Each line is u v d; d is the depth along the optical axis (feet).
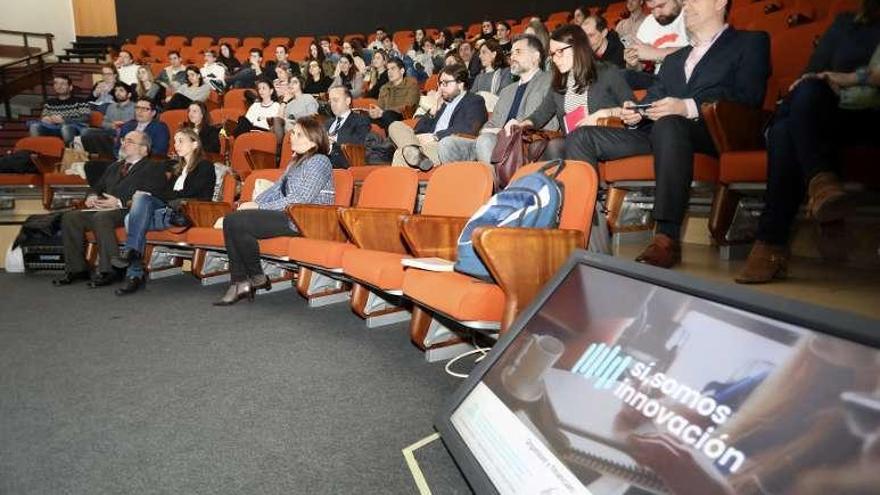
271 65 23.20
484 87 13.39
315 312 8.00
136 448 4.08
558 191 4.80
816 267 5.30
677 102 5.89
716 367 2.22
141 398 5.01
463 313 4.57
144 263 10.50
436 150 9.96
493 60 13.42
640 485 2.23
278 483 3.56
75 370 5.83
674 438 2.20
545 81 8.43
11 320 8.12
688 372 2.31
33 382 5.51
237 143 14.34
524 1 27.09
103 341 6.88
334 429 4.29
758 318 2.18
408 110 14.85
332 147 12.22
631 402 2.46
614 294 2.93
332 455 3.90
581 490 2.41
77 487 3.59
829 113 4.70
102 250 10.63
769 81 7.85
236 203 11.43
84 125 19.45
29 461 3.94
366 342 6.48
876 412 1.70
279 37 31.01
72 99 20.68
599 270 3.15
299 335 6.84
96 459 3.94
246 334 6.97
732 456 1.99
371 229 7.09
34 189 15.46
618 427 2.45
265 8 31.07
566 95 7.66
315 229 8.31
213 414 4.62
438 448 3.97
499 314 4.67
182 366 5.84
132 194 11.05
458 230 6.16
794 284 4.40
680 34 9.82
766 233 4.61
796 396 1.93
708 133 6.14
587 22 9.52
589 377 2.75
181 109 19.12
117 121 18.88
